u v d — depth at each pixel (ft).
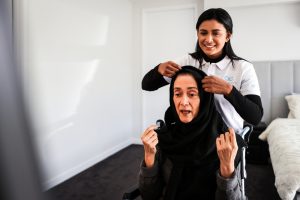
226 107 4.70
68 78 9.50
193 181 4.08
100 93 11.46
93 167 10.75
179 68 4.36
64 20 9.20
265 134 9.95
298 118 10.07
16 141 0.56
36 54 8.04
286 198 5.45
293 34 11.10
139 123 14.10
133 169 10.52
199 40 4.53
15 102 0.57
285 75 11.14
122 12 12.95
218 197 3.65
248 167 10.53
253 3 10.98
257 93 4.60
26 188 0.57
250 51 11.65
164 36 13.30
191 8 12.69
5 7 0.57
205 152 4.08
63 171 9.39
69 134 9.64
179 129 4.37
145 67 13.78
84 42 10.30
